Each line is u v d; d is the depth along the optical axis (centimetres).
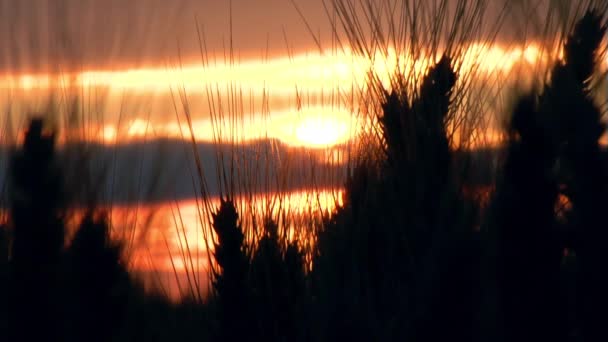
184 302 296
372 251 334
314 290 341
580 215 272
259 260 344
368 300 323
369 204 342
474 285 286
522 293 273
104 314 221
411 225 327
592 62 291
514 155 279
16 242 215
